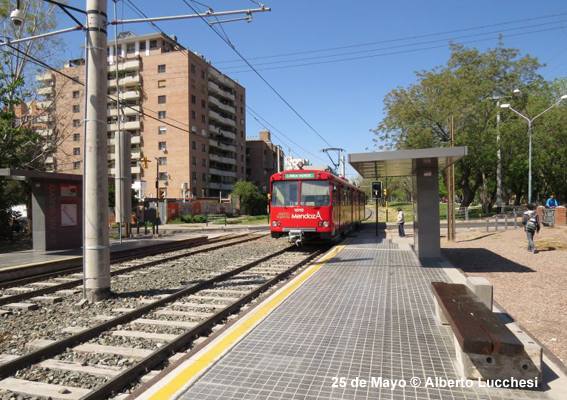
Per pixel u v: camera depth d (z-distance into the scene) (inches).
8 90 766.5
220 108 2942.9
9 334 233.9
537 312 254.1
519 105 1440.7
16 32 903.7
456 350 174.4
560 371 161.8
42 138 987.3
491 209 1818.4
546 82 1632.6
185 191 2327.8
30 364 191.0
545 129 1445.6
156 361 193.2
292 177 639.1
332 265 429.7
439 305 212.7
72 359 197.3
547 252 512.1
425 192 465.4
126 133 409.7
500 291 310.5
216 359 174.6
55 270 459.5
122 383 169.2
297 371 162.7
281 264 498.3
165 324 248.7
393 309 251.3
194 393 145.5
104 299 310.8
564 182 1846.7
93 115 310.5
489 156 1402.6
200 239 826.2
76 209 627.8
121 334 230.8
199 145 2603.3
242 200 2768.2
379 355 178.1
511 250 543.5
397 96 1390.3
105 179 316.2
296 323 224.2
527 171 1904.5
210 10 409.1
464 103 1302.9
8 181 837.2
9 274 402.0
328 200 621.3
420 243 466.3
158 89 2506.2
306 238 637.9
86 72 311.6
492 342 140.0
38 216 578.2
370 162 461.1
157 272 438.3
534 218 516.7
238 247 700.7
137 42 2640.3
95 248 307.7
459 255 518.9
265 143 3651.6
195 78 2564.0
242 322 225.8
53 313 280.2
